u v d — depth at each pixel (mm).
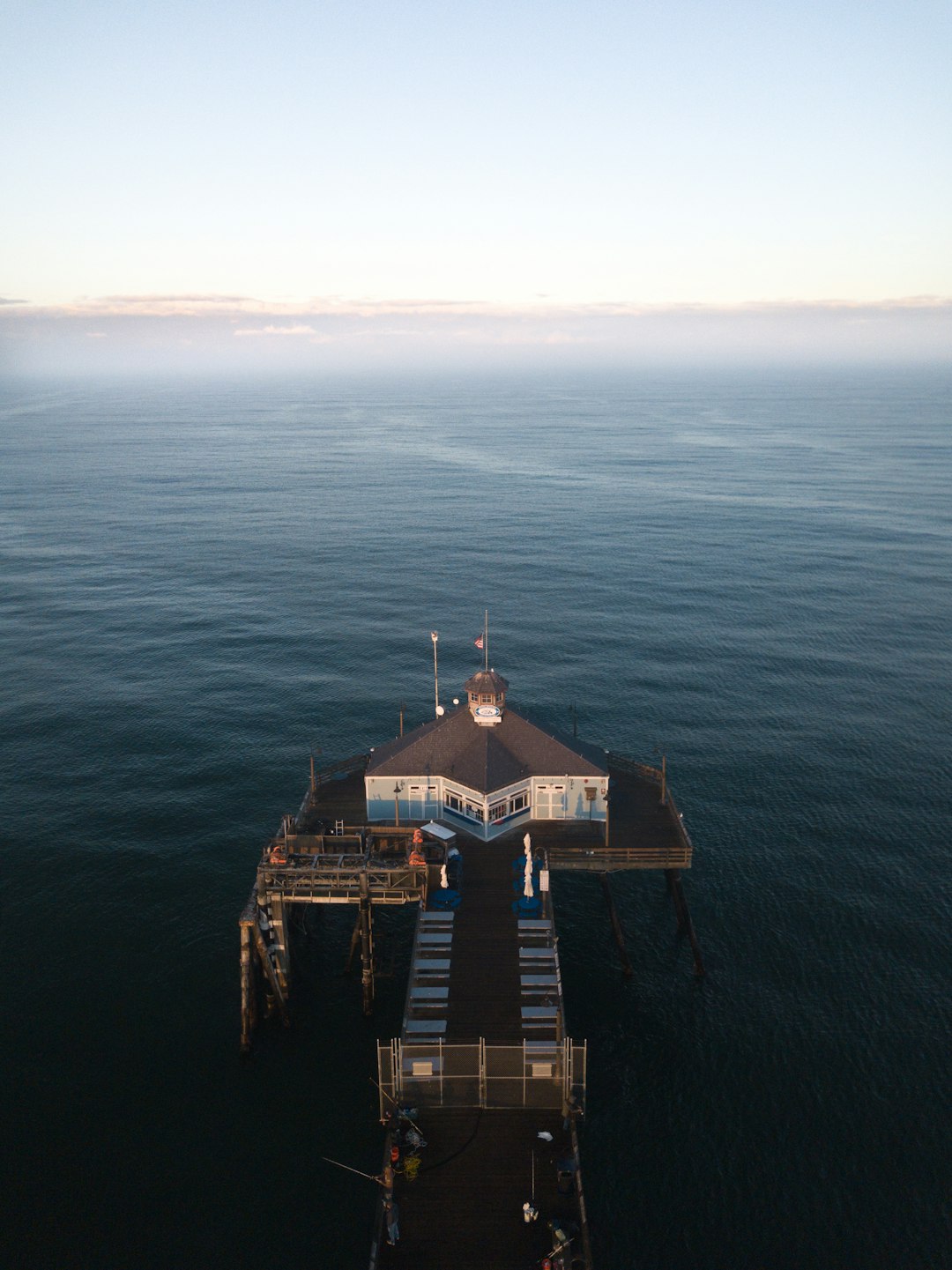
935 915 57938
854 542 157750
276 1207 39188
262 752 80688
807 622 116250
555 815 57625
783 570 140875
